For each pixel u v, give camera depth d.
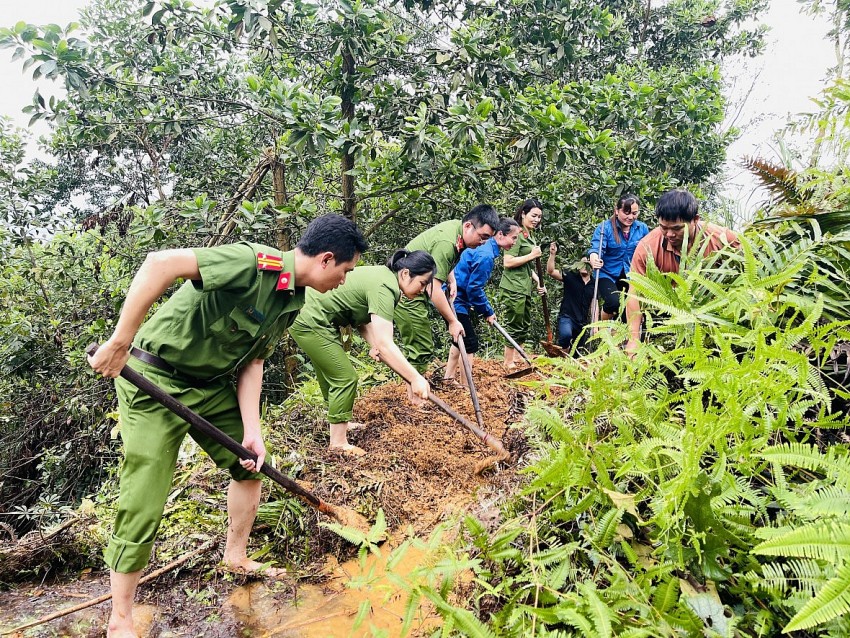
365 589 2.41
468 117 4.98
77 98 5.95
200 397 2.24
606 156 5.33
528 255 5.24
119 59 6.22
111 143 6.99
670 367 1.62
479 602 1.55
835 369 1.65
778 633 1.19
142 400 2.08
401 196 6.37
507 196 6.46
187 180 7.07
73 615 2.33
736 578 1.29
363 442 3.72
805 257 1.76
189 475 3.15
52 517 3.23
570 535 1.56
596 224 6.55
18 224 6.39
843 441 1.56
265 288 2.12
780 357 1.32
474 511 1.99
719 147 6.73
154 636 2.21
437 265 4.08
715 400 1.70
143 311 1.90
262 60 5.93
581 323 5.42
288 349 6.30
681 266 2.18
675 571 1.34
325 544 2.74
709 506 1.29
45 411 6.33
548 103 5.64
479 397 4.56
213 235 5.24
